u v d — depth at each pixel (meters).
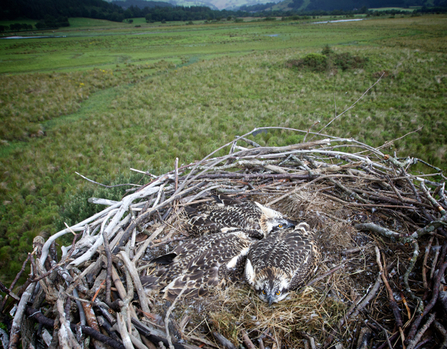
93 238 4.10
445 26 77.62
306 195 5.34
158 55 55.69
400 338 3.18
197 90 26.86
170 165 11.98
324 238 4.68
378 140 13.80
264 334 3.36
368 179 5.48
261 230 4.61
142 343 2.90
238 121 18.53
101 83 30.81
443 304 3.11
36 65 45.62
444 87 23.45
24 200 10.60
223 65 37.12
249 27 119.75
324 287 3.94
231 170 7.84
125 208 4.67
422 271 3.69
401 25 87.94
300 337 3.44
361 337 3.29
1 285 3.19
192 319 3.45
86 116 20.72
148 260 4.42
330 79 28.56
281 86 27.47
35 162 13.21
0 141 15.73
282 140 14.16
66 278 3.49
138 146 14.69
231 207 5.04
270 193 5.64
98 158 13.52
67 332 2.83
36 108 21.84
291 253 3.89
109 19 187.88
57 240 7.44
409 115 17.78
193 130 17.14
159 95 25.77
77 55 57.91
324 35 75.81
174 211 5.14
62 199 10.27
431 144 13.23
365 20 124.19
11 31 131.88
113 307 3.22
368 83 26.03
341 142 12.90
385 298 3.70
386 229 4.32
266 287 3.50
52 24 147.38
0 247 8.44
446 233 3.92
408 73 27.39
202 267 3.82
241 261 4.05
